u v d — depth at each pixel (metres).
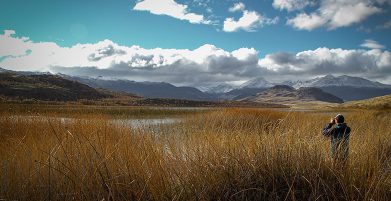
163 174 5.14
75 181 4.80
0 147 7.06
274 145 5.82
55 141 6.83
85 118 9.98
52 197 4.75
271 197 5.00
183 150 6.36
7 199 4.62
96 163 4.92
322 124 13.18
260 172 5.39
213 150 5.90
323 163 5.54
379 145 6.88
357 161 5.80
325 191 4.96
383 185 5.17
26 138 7.53
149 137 6.85
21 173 5.12
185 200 4.97
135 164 5.18
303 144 6.03
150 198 4.89
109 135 7.47
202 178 5.23
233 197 5.14
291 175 5.34
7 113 11.74
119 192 4.74
